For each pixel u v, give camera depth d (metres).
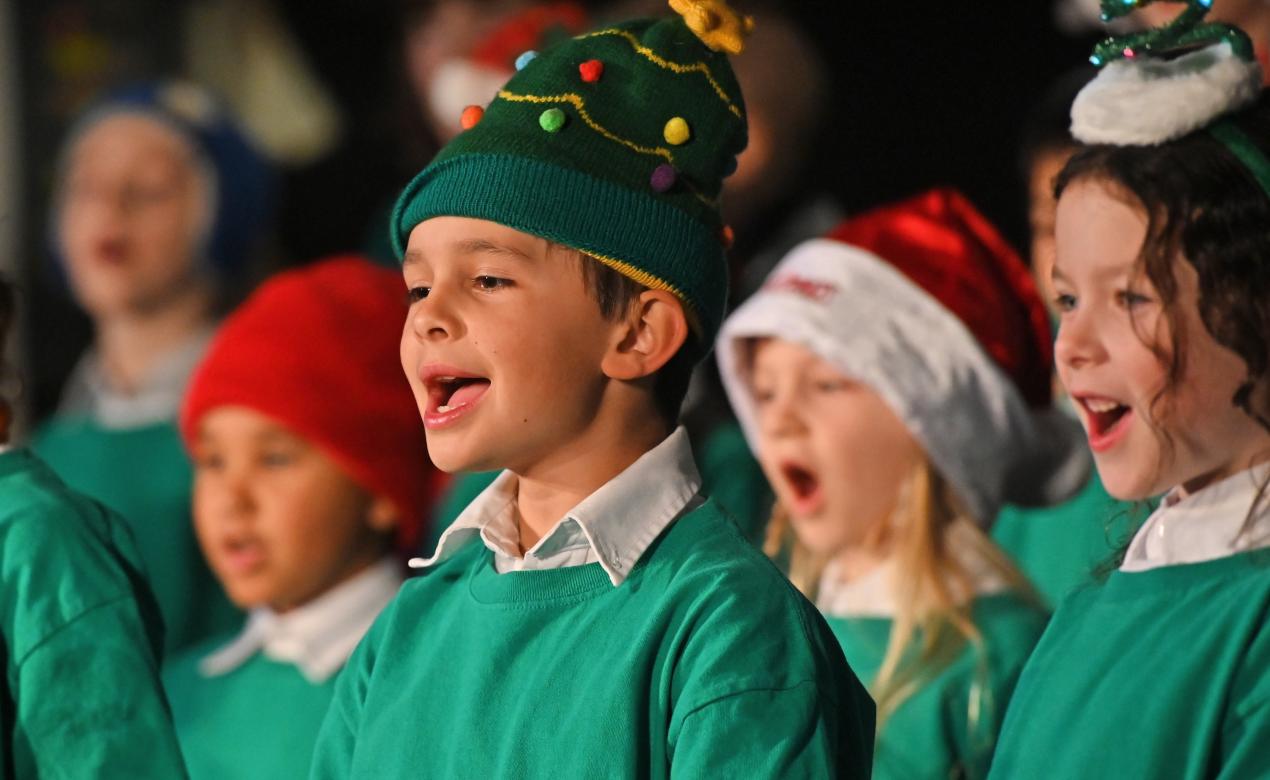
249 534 10.71
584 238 6.18
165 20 18.83
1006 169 17.19
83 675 7.45
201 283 15.37
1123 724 6.05
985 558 9.38
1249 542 6.01
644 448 6.49
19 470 7.93
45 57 18.66
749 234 13.39
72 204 15.52
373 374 10.88
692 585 6.18
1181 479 6.06
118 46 18.77
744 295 13.20
